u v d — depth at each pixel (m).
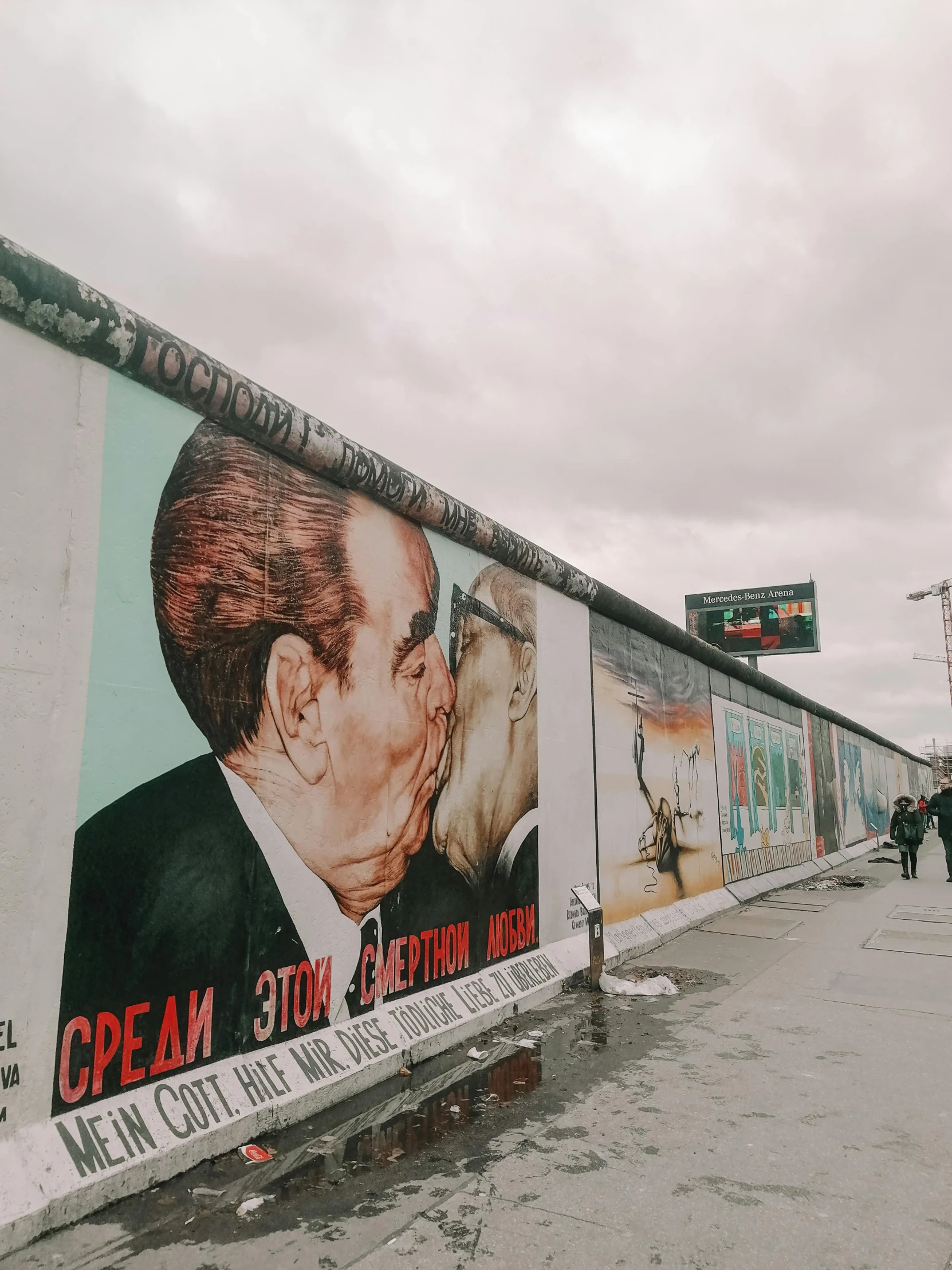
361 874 5.14
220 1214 3.20
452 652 6.30
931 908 11.47
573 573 8.15
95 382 3.68
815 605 38.44
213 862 4.09
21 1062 3.16
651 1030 5.82
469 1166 3.64
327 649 4.98
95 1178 3.21
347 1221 3.16
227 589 4.30
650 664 10.40
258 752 4.43
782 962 8.05
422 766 5.82
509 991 6.35
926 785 43.38
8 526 3.28
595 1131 4.03
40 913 3.28
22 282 3.30
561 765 7.91
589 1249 2.97
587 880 8.21
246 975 4.23
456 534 6.34
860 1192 3.40
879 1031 5.70
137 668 3.78
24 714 3.28
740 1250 2.96
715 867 12.12
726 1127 4.08
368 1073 4.70
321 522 5.00
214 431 4.29
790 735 17.38
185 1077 3.83
